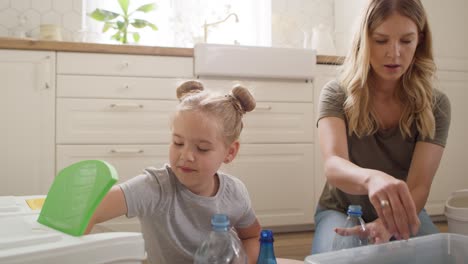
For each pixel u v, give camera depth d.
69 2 2.38
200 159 0.76
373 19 1.11
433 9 2.38
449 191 2.40
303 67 2.13
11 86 1.83
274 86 2.12
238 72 2.05
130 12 2.54
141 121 1.95
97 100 1.90
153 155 1.97
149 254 0.88
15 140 1.84
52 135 1.87
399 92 1.23
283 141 2.13
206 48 2.00
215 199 0.85
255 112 2.09
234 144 0.85
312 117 2.18
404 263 0.71
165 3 2.59
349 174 0.92
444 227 2.27
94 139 1.91
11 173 1.84
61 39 2.24
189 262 0.84
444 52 2.40
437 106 1.24
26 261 0.47
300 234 2.14
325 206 1.31
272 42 2.67
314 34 2.55
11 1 2.30
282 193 2.13
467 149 2.44
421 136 1.21
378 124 1.23
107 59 1.91
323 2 2.78
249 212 0.93
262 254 0.62
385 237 0.87
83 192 0.59
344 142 1.17
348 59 1.26
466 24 2.45
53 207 0.64
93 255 0.52
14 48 1.82
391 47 1.09
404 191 0.73
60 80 1.87
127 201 0.74
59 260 0.50
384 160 1.25
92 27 2.47
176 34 2.58
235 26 2.68
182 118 0.77
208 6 2.65
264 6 2.72
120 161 1.93
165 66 1.97
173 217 0.81
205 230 0.84
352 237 0.87
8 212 0.74
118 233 0.57
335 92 1.25
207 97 0.81
